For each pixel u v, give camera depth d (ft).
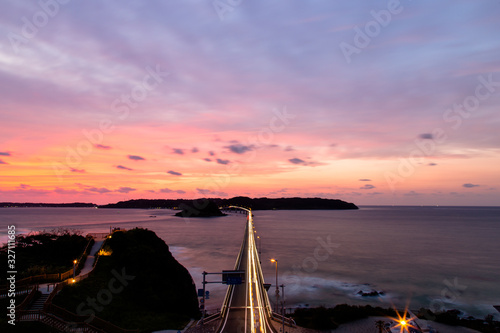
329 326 144.46
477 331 150.51
